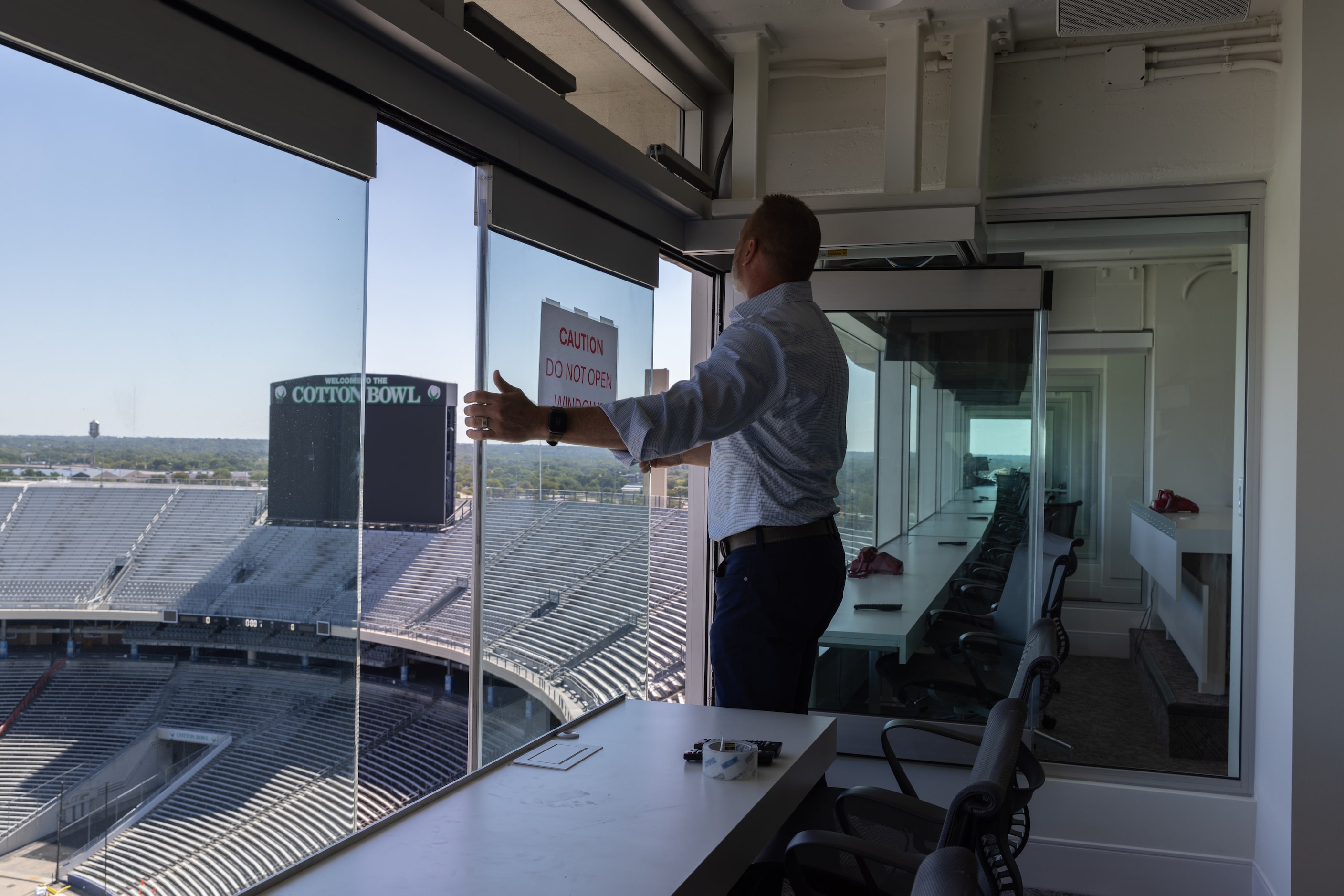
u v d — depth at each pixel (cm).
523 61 203
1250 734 312
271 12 139
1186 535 435
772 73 334
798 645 203
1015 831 209
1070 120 315
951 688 328
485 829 141
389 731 1762
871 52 322
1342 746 269
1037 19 291
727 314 339
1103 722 416
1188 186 319
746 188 308
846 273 327
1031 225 340
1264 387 309
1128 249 332
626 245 263
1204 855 310
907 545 335
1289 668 278
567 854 132
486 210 201
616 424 161
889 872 185
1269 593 299
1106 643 603
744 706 204
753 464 196
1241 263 323
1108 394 570
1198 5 231
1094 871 318
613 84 331
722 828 141
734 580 202
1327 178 271
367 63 160
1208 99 304
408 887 122
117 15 119
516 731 232
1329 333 271
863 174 330
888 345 332
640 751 178
